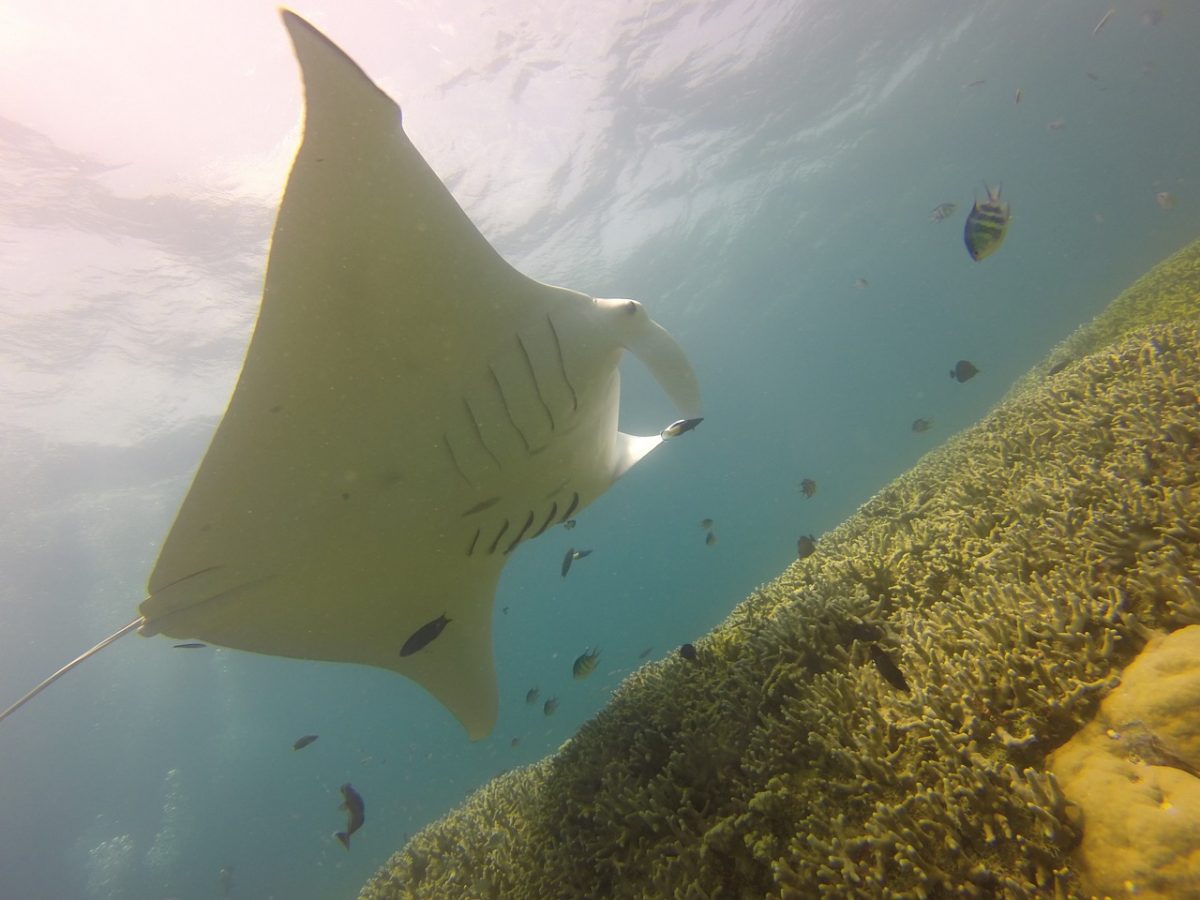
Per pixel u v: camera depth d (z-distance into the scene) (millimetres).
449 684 3988
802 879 2119
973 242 3541
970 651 2461
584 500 3830
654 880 2557
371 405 2660
